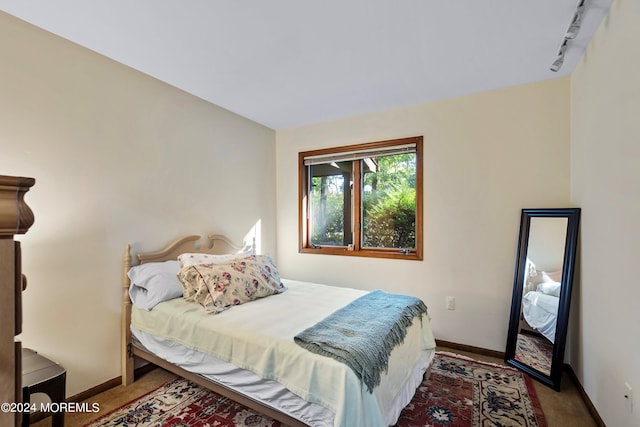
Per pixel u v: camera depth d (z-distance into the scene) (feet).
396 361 5.70
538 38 6.41
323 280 11.85
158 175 8.48
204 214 9.80
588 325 6.78
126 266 7.62
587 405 6.57
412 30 6.13
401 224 10.62
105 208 7.34
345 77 8.20
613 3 5.42
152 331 7.01
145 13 5.62
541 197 8.43
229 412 6.42
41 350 6.27
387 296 7.86
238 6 5.41
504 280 8.88
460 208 9.43
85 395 6.88
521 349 8.23
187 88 8.89
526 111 8.61
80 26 6.06
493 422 6.07
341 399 4.40
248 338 5.58
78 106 6.87
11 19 5.90
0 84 5.79
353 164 11.38
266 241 12.37
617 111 5.40
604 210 5.99
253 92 9.14
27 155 6.13
